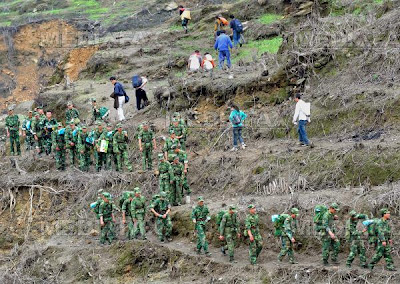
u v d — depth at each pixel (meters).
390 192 19.92
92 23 53.81
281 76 27.52
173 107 28.98
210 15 41.97
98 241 23.19
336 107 25.08
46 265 22.23
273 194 22.34
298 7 37.44
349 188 21.17
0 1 69.50
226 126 26.69
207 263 20.08
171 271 20.34
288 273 18.69
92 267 21.33
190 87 28.83
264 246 20.55
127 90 35.16
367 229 18.41
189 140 26.83
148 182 24.75
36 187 26.08
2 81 54.59
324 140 24.14
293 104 26.34
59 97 35.69
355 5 32.16
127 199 21.95
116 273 20.91
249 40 37.00
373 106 23.97
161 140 27.19
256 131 26.08
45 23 55.66
